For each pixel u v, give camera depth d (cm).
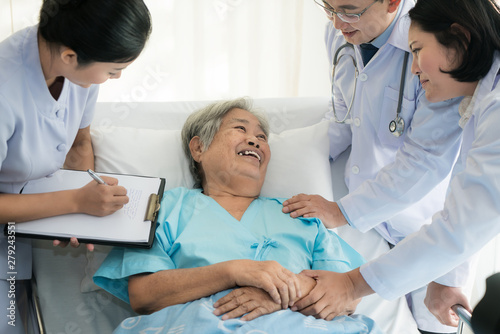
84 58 111
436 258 122
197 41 269
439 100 128
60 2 108
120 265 142
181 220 156
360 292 134
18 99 122
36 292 161
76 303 156
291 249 151
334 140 198
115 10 107
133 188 154
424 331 180
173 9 261
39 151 135
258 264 133
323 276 137
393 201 162
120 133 189
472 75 117
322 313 132
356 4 133
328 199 186
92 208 138
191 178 185
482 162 113
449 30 114
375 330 132
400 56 154
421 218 183
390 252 130
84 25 106
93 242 136
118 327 129
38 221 136
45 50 118
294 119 210
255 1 269
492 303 84
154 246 145
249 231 153
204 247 146
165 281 135
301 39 280
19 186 142
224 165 167
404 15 149
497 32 113
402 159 159
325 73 290
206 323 122
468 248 119
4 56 120
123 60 113
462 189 117
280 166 188
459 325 125
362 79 164
